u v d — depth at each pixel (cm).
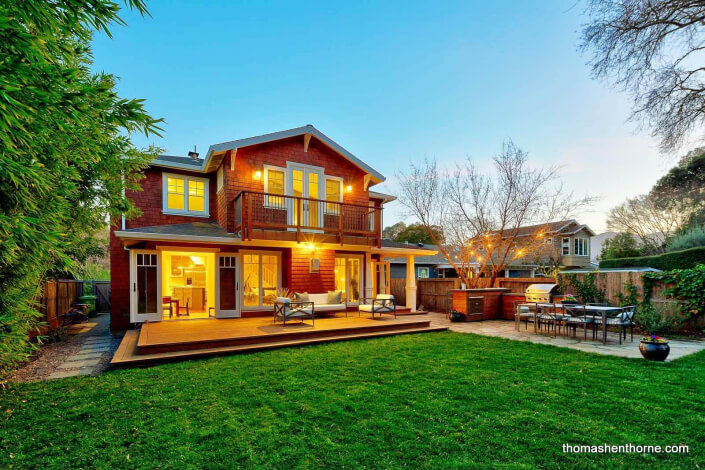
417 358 646
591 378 514
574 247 2728
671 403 413
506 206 1438
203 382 504
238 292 1051
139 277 931
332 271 1153
